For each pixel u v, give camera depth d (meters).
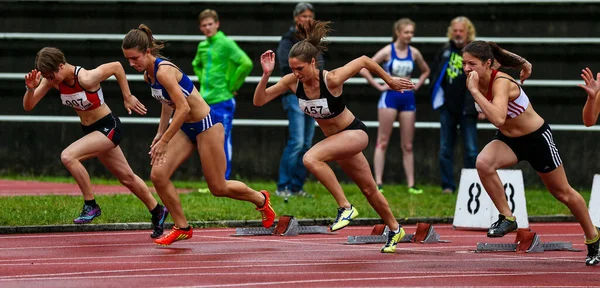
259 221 27.06
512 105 19.50
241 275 17.41
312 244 22.83
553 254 21.61
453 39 35.22
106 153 23.34
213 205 29.36
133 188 23.27
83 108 23.11
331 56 42.56
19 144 43.16
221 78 33.28
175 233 21.56
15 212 26.55
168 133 20.17
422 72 36.31
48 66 22.42
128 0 43.03
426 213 29.64
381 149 35.84
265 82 20.86
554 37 42.19
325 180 20.30
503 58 19.84
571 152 41.88
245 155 42.34
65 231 24.77
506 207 20.42
